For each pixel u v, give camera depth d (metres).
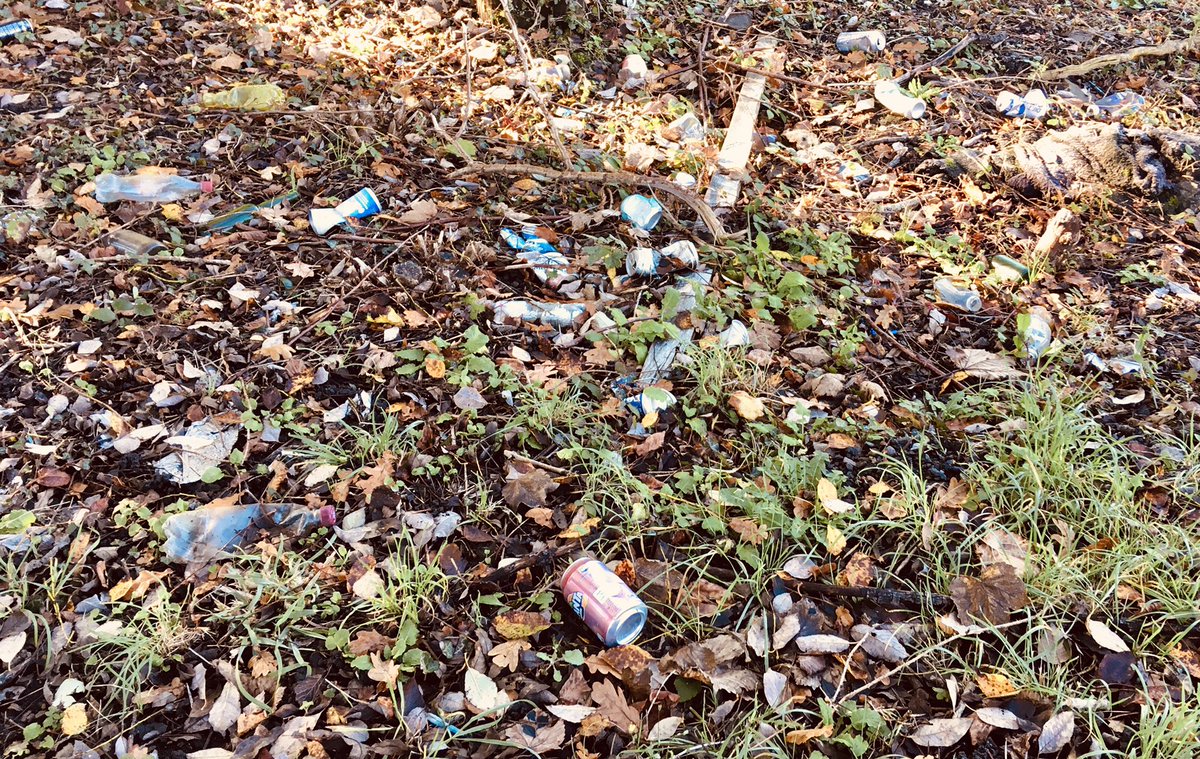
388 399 1.57
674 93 2.58
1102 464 1.48
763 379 1.63
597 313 1.74
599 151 2.26
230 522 1.34
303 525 1.35
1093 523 1.40
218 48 2.46
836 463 1.50
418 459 1.45
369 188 2.02
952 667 1.22
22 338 1.61
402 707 1.14
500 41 2.62
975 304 1.88
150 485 1.40
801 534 1.33
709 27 2.90
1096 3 3.27
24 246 1.82
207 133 2.18
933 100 2.58
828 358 1.71
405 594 1.25
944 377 1.71
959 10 3.14
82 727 1.11
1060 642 1.23
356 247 1.89
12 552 1.29
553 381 1.58
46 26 2.44
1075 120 2.49
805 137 2.43
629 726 1.13
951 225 2.13
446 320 1.73
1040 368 1.71
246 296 1.75
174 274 1.79
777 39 2.87
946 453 1.53
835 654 1.22
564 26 2.69
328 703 1.15
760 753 1.10
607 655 1.19
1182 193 2.19
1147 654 1.23
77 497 1.38
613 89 2.53
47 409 1.50
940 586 1.30
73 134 2.10
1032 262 1.99
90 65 2.36
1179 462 1.49
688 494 1.43
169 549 1.30
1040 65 2.77
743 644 1.22
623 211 2.01
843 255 1.96
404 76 2.46
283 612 1.25
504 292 1.81
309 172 2.08
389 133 2.23
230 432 1.49
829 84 2.67
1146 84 2.73
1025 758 1.12
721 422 1.58
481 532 1.36
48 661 1.17
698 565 1.34
